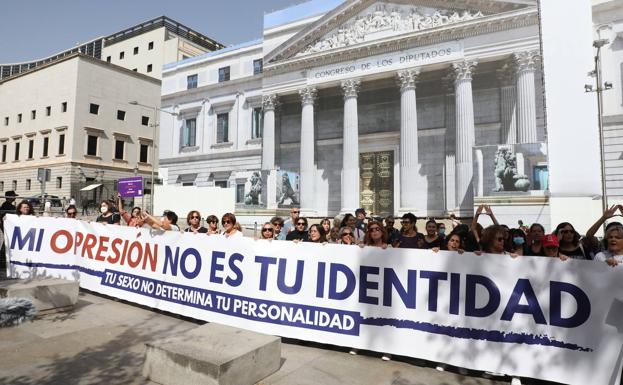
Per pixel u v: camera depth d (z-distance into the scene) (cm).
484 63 1886
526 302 373
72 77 4409
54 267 702
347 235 545
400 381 372
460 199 1816
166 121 3250
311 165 2275
